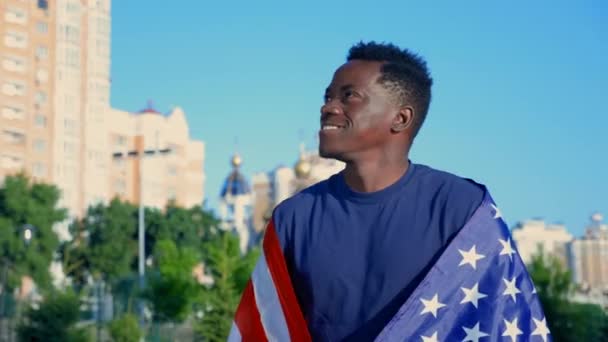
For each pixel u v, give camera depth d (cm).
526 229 13425
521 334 242
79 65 8188
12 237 5756
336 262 256
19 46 7669
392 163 262
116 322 3634
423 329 236
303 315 263
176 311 3850
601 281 12612
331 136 262
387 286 249
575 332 3441
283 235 270
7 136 7531
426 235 252
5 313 3853
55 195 6344
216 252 3253
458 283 241
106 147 8538
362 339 249
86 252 6712
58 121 7950
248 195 11606
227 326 3069
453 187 257
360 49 271
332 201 266
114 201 6962
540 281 3534
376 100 260
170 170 10050
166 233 7494
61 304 3066
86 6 8288
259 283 268
